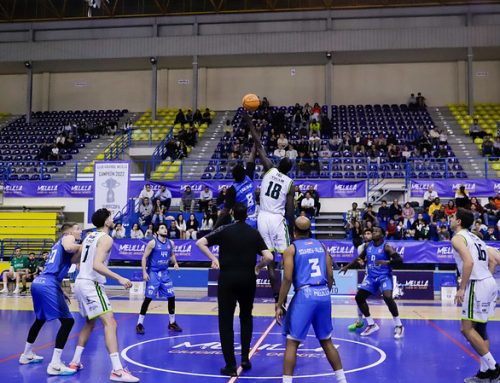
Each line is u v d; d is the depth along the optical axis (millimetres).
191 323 10070
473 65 29141
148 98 30594
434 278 15750
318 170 21281
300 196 19047
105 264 5934
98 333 8906
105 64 29453
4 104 31266
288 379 5070
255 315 11281
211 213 18094
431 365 6555
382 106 28438
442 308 12836
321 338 5254
